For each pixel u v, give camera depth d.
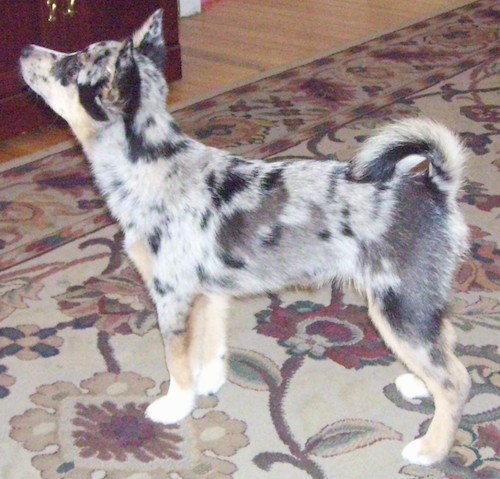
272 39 2.97
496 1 3.31
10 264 1.89
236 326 1.76
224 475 1.52
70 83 1.58
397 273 1.48
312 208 1.51
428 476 1.52
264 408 1.62
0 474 1.53
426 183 1.49
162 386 1.66
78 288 1.84
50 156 2.21
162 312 1.57
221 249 1.53
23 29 2.22
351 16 3.20
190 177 1.55
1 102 2.23
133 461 1.55
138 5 2.41
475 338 1.72
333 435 1.58
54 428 1.59
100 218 2.01
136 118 1.54
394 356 1.70
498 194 2.05
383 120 2.33
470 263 1.87
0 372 1.67
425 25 3.04
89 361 1.70
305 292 1.83
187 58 2.78
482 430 1.58
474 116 2.34
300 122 2.33
